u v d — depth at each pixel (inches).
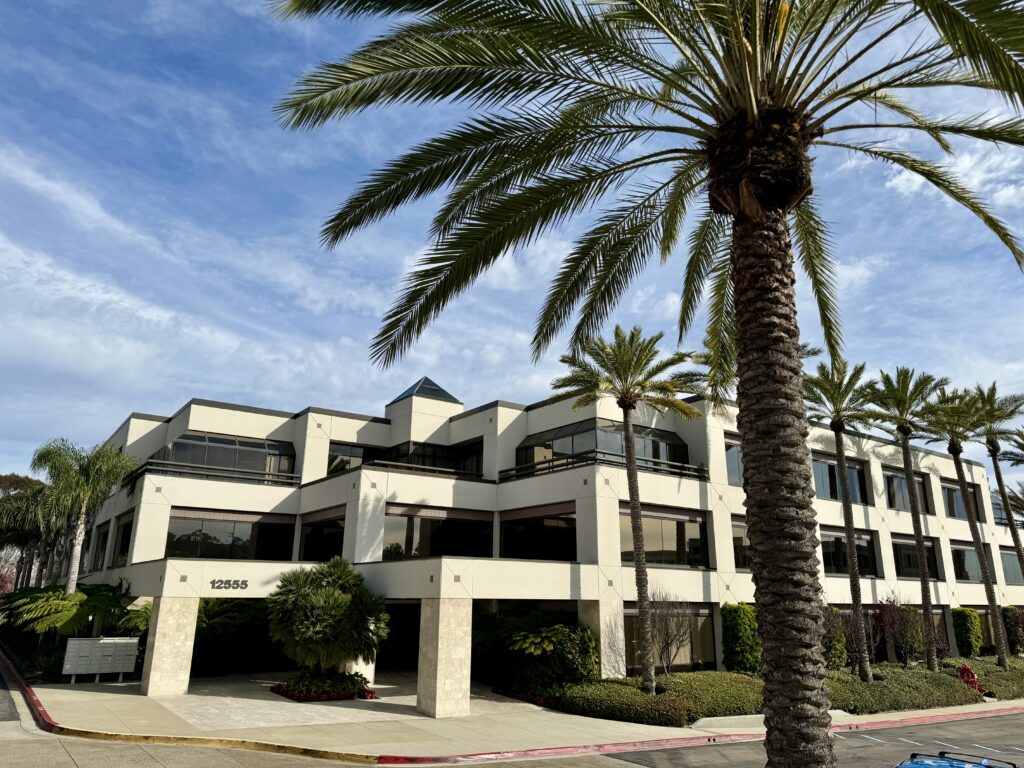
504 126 430.6
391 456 1448.1
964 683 1242.0
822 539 1402.6
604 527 1035.3
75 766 493.0
